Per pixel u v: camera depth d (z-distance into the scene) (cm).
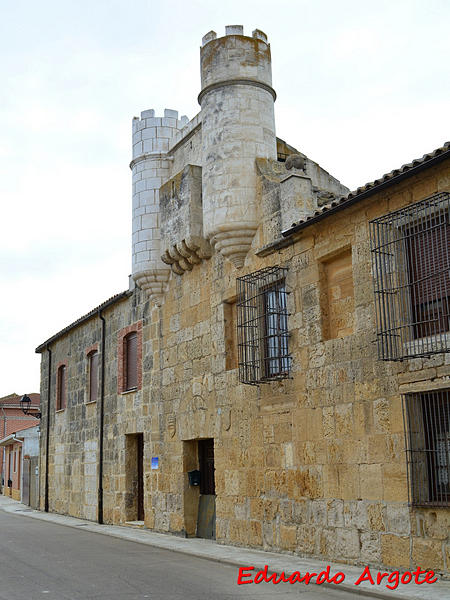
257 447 1417
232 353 1568
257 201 1500
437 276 1055
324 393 1244
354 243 1211
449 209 1023
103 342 2330
